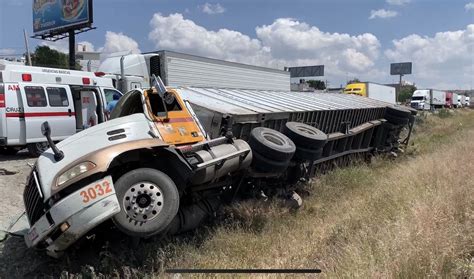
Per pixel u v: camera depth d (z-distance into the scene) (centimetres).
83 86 1394
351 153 1234
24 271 543
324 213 748
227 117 665
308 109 943
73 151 535
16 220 708
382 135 1473
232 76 2286
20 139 1214
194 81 2002
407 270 423
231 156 625
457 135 2194
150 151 556
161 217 513
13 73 1220
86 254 562
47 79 1302
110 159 504
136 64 1827
